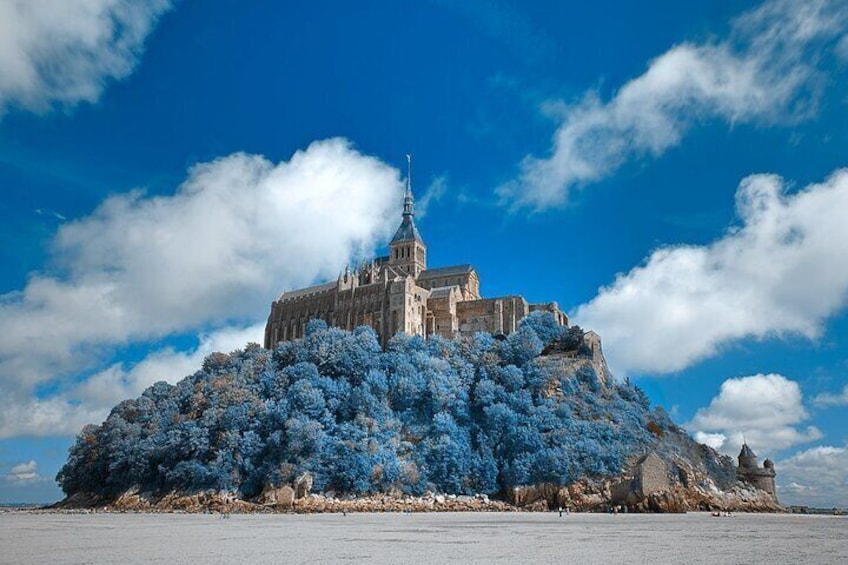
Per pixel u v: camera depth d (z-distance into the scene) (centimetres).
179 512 13275
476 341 18325
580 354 17912
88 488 17338
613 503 13438
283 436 14375
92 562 4431
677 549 5547
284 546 5669
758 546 5950
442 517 11188
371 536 6819
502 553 5103
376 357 16788
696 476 14962
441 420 15225
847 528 9269
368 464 13938
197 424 15425
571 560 4650
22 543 5991
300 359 17175
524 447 14512
